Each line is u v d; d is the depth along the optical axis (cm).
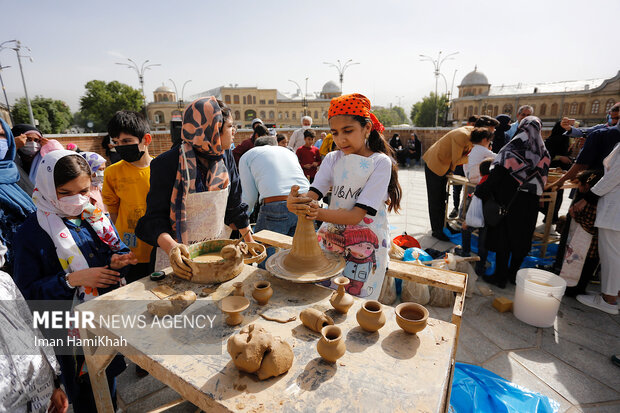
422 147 1427
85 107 5925
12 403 97
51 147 264
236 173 199
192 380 88
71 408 189
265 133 504
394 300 304
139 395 197
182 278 141
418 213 606
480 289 321
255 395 83
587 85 4919
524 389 185
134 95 5950
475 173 406
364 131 149
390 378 88
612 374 215
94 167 246
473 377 192
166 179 159
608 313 286
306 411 78
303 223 135
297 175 273
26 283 138
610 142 294
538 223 525
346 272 158
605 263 285
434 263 297
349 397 82
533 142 294
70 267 143
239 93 6200
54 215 142
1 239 176
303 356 97
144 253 221
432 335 107
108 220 161
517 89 5659
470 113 5288
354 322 114
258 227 276
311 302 126
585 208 293
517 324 270
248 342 89
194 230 168
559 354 234
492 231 324
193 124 154
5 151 196
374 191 145
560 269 340
